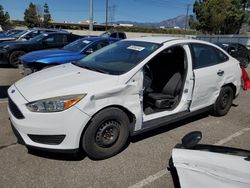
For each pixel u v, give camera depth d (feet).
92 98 11.60
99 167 12.23
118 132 12.83
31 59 25.72
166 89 16.07
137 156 13.30
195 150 9.92
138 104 13.12
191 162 9.21
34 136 11.67
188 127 17.19
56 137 11.53
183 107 15.69
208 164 8.95
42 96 11.54
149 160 13.02
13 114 12.23
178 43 15.39
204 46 17.01
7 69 36.58
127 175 11.80
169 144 14.70
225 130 17.07
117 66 13.80
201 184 8.55
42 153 13.10
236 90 19.49
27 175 11.45
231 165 8.76
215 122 18.28
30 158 12.67
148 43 15.31
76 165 12.28
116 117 12.46
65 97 11.38
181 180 8.98
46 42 39.04
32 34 49.47
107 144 12.58
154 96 15.16
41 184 10.94
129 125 13.21
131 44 15.78
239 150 10.27
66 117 11.30
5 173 11.52
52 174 11.59
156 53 14.30
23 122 11.58
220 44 54.75
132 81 12.93
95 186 10.99
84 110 11.48
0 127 15.85
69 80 12.67
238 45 55.42
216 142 15.43
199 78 16.02
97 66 14.47
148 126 13.98
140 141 14.85
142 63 13.60
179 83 15.71
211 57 17.40
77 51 27.61
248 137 16.22
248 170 8.45
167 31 230.07
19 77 30.86
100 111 11.97
